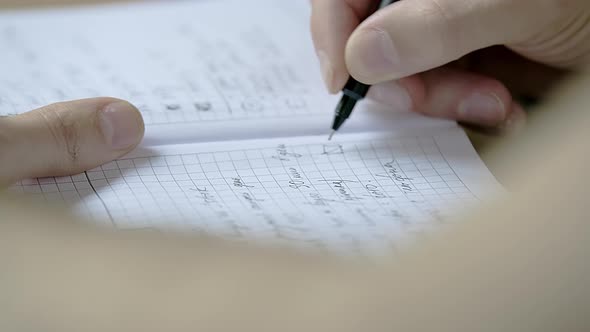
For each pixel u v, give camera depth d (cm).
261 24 64
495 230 46
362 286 44
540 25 54
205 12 64
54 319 44
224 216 49
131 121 52
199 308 44
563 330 43
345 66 56
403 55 54
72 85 57
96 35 62
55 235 46
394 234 48
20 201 49
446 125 56
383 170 52
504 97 56
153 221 49
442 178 52
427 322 43
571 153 47
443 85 56
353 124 55
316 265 46
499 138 55
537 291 44
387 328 43
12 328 43
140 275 45
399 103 56
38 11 63
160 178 51
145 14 64
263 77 58
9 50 60
